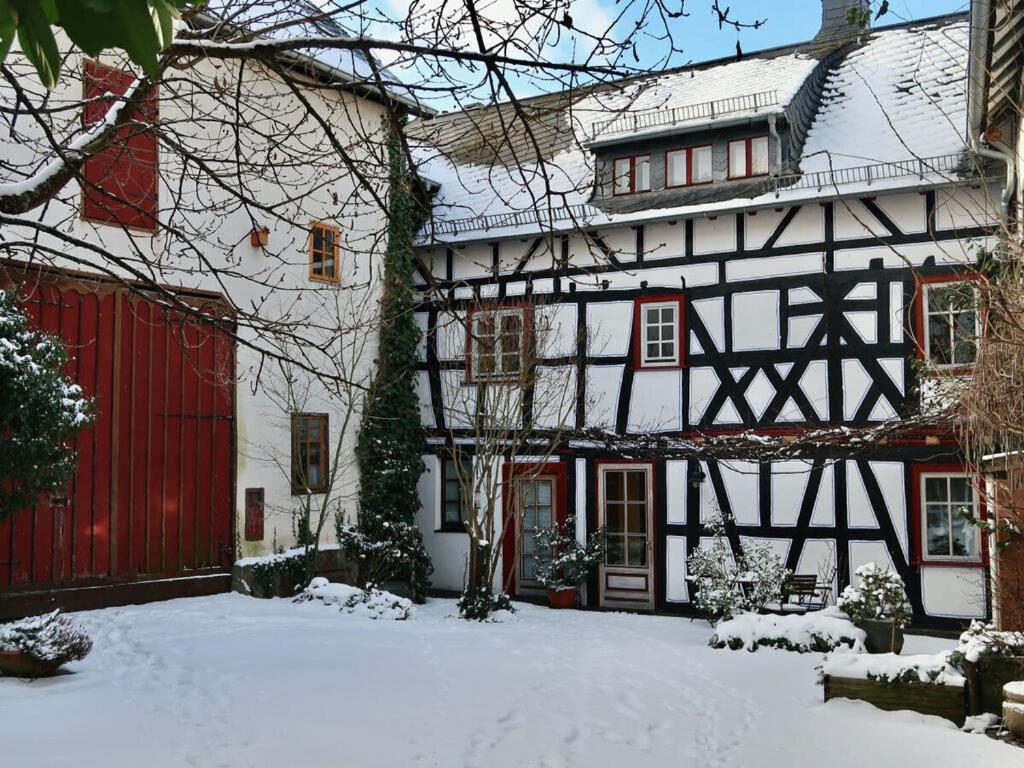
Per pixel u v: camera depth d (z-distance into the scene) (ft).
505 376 46.03
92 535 37.09
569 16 13.23
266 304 44.42
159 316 39.86
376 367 51.21
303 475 45.42
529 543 52.60
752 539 46.06
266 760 20.16
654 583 48.32
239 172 17.37
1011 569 27.40
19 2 3.75
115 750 20.02
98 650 29.58
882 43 54.03
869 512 43.86
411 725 23.41
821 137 48.24
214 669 27.73
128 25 3.81
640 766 21.07
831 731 23.45
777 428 45.83
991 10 23.48
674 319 48.65
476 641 35.76
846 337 44.68
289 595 44.37
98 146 15.24
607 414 49.60
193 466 41.24
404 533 49.65
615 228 49.78
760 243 46.80
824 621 34.14
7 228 33.68
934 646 36.73
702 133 48.73
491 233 50.96
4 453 28.60
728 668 31.58
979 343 22.09
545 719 24.62
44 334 30.58
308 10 17.94
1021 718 22.29
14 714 22.00
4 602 33.91
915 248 43.34
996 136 31.50
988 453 26.53
